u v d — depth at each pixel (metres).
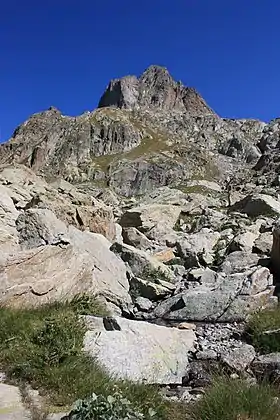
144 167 179.75
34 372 9.74
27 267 15.81
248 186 75.06
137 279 21.70
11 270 15.43
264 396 8.36
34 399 8.81
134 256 23.97
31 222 20.30
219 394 8.48
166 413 8.51
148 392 9.31
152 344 12.59
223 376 9.96
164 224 35.62
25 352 10.49
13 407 8.45
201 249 28.42
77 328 11.66
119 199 83.25
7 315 12.87
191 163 189.62
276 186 65.62
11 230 20.02
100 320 13.17
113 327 12.77
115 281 20.30
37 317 12.84
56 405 8.64
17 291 15.23
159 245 31.12
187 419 8.23
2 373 10.11
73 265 17.23
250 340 14.69
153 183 174.88
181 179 172.50
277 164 97.19
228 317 17.91
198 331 16.19
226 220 37.94
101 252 20.94
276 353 12.07
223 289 19.17
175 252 29.03
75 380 9.41
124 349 11.75
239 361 11.92
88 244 20.72
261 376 10.98
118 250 24.55
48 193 30.25
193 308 18.66
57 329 11.22
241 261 24.16
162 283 22.11
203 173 183.88
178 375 12.05
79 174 185.88
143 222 34.72
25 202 27.77
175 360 12.54
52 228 20.17
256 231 31.08
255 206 39.91
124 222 35.81
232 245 26.94
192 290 20.27
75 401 8.15
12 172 33.66
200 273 22.98
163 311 19.23
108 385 9.29
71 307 15.09
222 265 24.17
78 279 17.27
